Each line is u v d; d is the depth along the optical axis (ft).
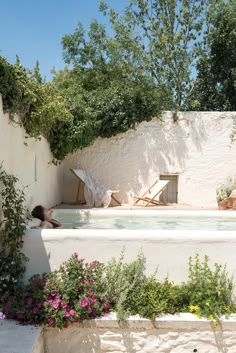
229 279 15.60
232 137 38.11
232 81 53.31
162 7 52.95
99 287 14.73
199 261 15.71
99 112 36.86
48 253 15.92
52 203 32.94
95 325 13.83
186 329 13.94
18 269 15.37
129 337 13.94
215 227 24.50
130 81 41.75
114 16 52.65
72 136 32.37
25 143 21.45
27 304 13.75
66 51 50.90
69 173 39.32
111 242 15.84
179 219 27.22
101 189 36.37
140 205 37.11
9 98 17.22
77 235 15.90
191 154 38.63
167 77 54.13
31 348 11.60
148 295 14.65
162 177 39.09
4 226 16.10
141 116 37.88
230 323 13.89
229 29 51.13
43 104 21.94
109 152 38.96
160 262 15.76
